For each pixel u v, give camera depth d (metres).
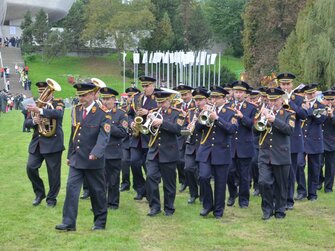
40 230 9.41
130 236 9.18
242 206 11.69
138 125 10.66
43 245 8.59
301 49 40.41
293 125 10.41
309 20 40.16
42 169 15.91
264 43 56.41
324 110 12.30
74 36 74.69
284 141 10.55
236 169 11.84
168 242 8.88
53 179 11.16
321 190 13.80
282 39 55.66
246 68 58.00
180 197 12.85
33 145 11.20
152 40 67.56
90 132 9.35
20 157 18.58
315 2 42.19
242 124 11.72
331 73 38.00
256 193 13.10
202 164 10.65
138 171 12.14
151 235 9.29
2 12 78.12
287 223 10.20
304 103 11.62
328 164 13.38
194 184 12.09
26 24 74.88
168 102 10.80
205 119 10.38
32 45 73.25
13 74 63.53
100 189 9.51
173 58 44.59
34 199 11.77
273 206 10.79
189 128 11.41
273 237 9.23
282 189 10.60
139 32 67.06
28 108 10.70
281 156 10.45
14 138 24.41
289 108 10.68
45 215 10.49
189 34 73.31
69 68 70.00
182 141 13.35
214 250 8.48
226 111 10.66
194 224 10.08
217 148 10.56
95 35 68.19
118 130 11.22
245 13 58.44
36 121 10.90
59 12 82.50
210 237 9.19
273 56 53.62
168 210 10.85
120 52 69.00
